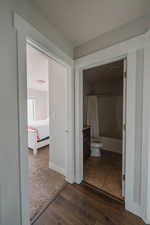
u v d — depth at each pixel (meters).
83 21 1.40
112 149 3.49
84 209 1.48
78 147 1.98
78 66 1.88
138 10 1.24
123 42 1.42
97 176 2.17
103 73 3.19
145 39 1.25
